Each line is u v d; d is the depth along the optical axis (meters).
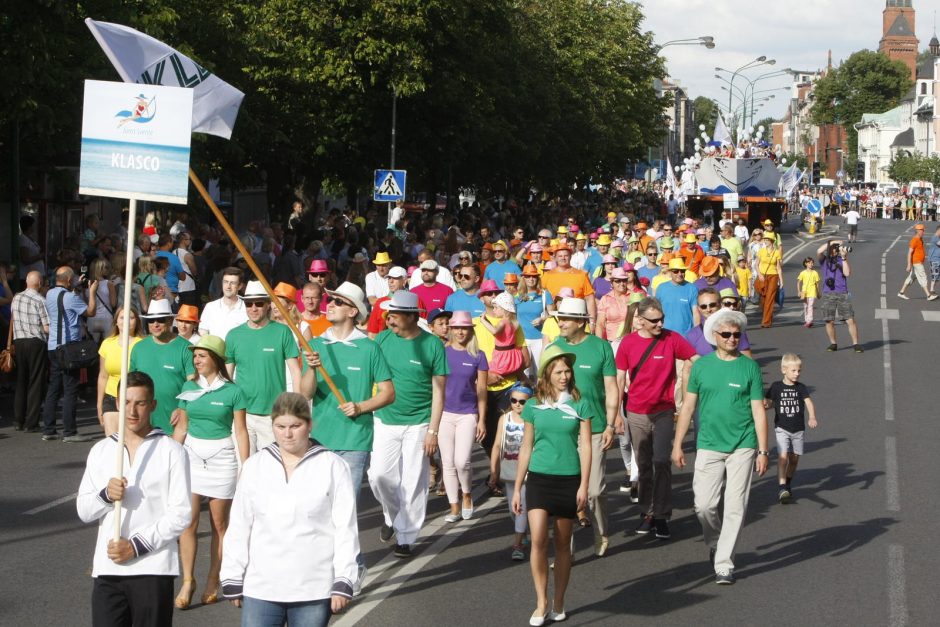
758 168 70.62
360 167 40.50
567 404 9.30
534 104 50.25
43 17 20.70
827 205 112.94
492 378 13.56
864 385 22.48
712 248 25.66
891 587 10.36
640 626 9.25
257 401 10.69
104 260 18.48
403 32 36.19
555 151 56.00
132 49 11.05
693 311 16.80
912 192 130.62
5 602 9.66
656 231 35.78
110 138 8.22
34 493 13.51
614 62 68.62
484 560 11.08
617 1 71.69
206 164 27.03
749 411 10.51
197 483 9.70
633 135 69.56
